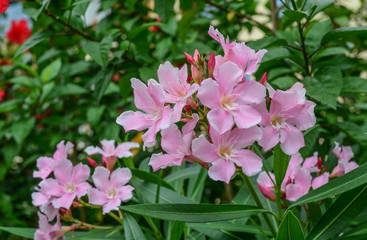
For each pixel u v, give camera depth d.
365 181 0.42
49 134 1.09
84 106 1.04
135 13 1.04
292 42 0.67
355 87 0.64
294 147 0.42
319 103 0.67
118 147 0.57
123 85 0.79
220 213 0.46
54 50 0.95
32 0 0.70
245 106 0.41
